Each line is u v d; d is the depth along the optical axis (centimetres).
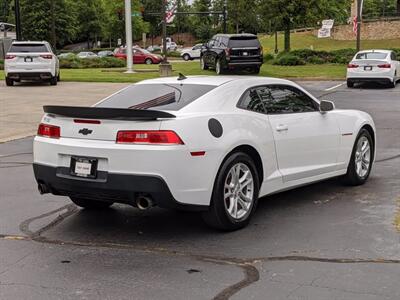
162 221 628
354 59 2430
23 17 8194
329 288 434
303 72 3203
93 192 552
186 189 536
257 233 576
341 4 5359
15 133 1302
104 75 3069
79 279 461
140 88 654
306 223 607
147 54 5347
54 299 423
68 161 565
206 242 550
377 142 1127
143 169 524
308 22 4100
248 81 643
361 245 532
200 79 648
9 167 941
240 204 591
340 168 739
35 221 632
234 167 576
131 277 464
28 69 2388
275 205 682
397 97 2014
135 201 538
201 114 562
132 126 536
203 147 543
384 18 7056
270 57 4191
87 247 542
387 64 2367
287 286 440
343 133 736
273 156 629
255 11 4375
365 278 453
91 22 9812
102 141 548
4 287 446
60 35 8431
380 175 841
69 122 572
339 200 701
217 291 432
